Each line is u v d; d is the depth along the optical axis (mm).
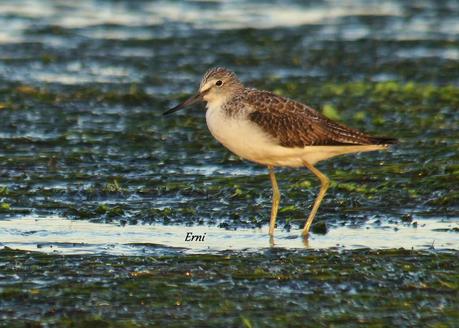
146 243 13898
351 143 14445
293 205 15695
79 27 29953
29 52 27062
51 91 23359
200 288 12055
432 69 25453
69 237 14195
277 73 25203
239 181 17031
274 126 14273
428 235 14281
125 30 29656
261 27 30031
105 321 11078
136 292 11914
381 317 11242
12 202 15828
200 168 18016
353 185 16484
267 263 12961
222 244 13953
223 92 14664
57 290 11938
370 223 14938
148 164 18172
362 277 12422
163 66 25875
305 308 11492
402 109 21531
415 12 32156
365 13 31984
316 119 14445
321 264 12914
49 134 20062
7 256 13133
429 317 11242
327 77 24750
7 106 21969
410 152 18531
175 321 11102
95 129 20391
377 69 25484
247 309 11445
